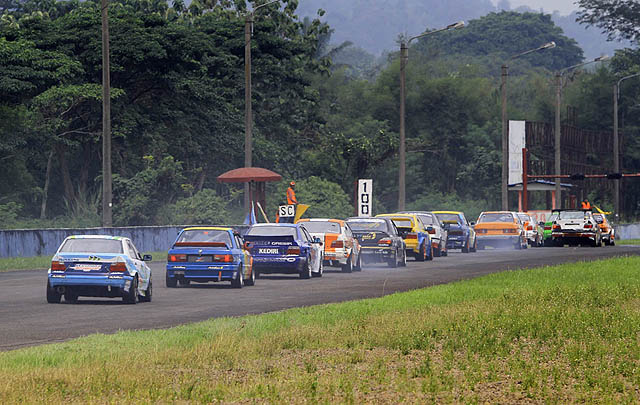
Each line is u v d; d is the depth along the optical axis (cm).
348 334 3553
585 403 2414
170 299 5344
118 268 4966
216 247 6119
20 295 5547
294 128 19012
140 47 14112
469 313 4169
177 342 3291
